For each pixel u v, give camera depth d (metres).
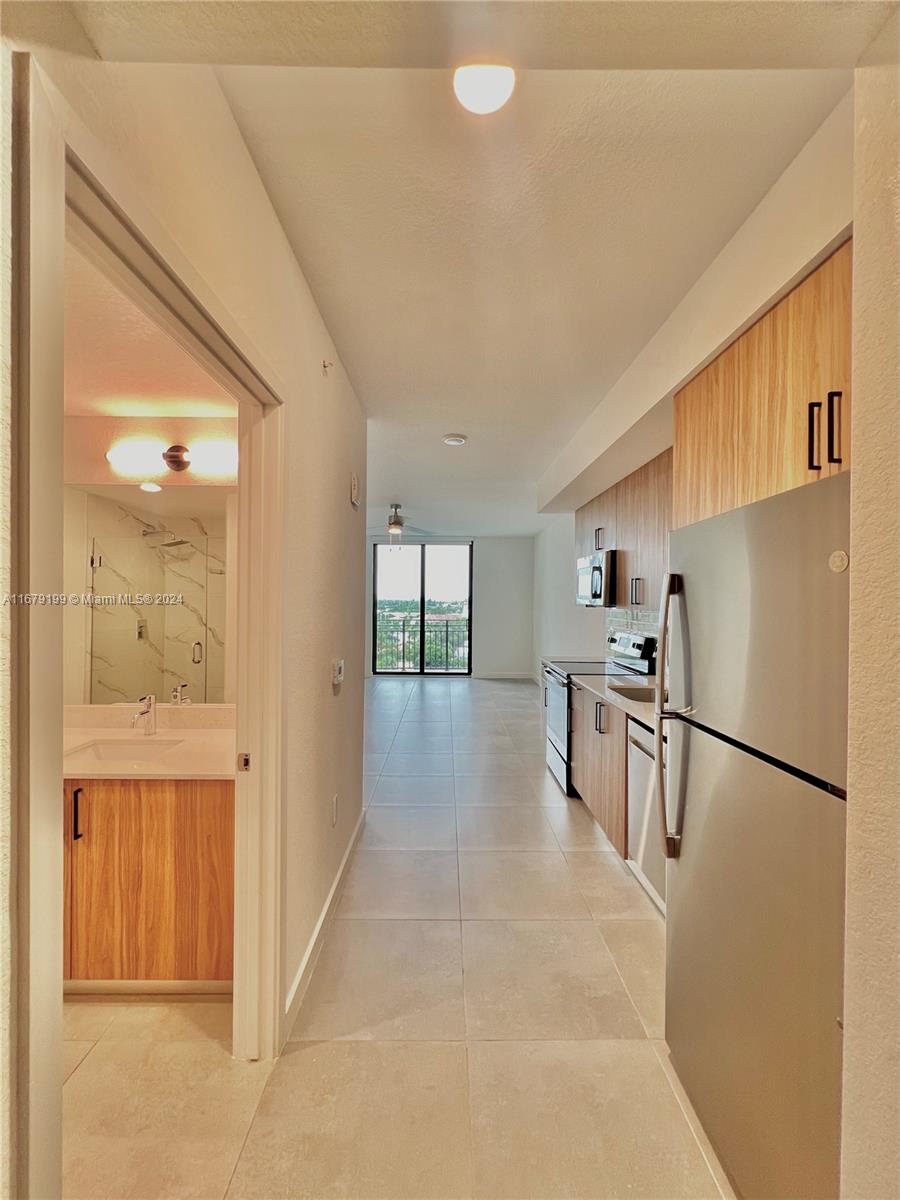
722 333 1.71
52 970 0.63
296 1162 1.34
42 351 0.62
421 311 2.07
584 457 3.40
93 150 0.73
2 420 0.58
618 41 0.70
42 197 0.62
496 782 4.29
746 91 1.15
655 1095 1.53
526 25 0.67
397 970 2.06
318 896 2.17
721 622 1.34
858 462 0.75
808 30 0.68
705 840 1.42
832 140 1.21
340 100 1.18
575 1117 1.46
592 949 2.20
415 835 3.30
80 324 1.75
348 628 2.86
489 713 6.93
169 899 1.92
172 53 0.74
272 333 1.52
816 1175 1.01
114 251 0.90
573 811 3.70
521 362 2.50
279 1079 1.57
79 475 2.55
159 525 2.60
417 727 6.16
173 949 1.92
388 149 1.32
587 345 2.33
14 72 0.59
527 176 1.40
